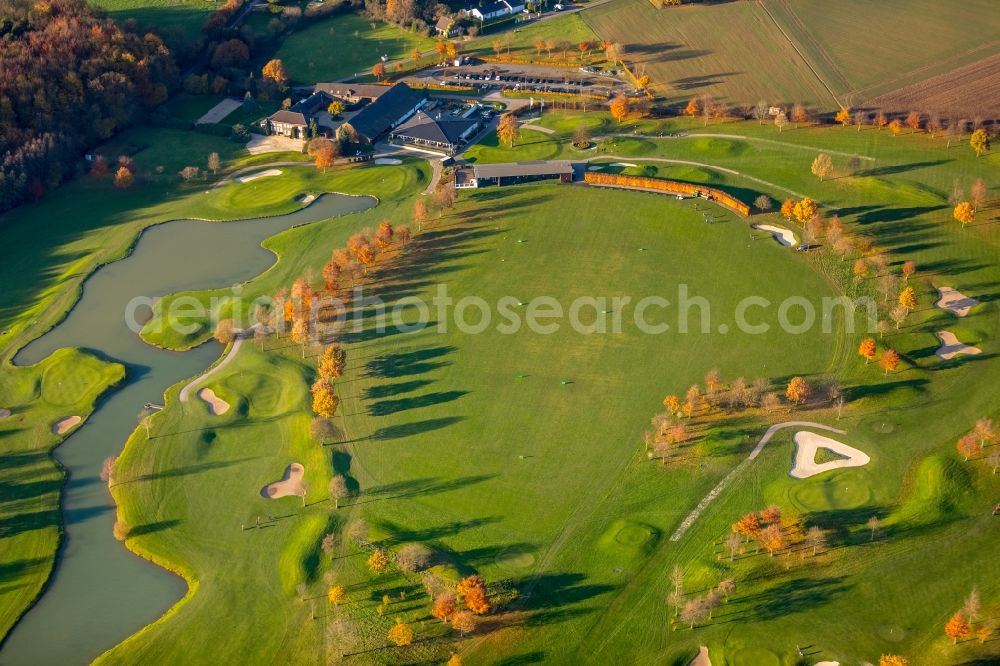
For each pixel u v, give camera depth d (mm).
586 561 166625
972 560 160000
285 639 156875
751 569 162375
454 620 154000
